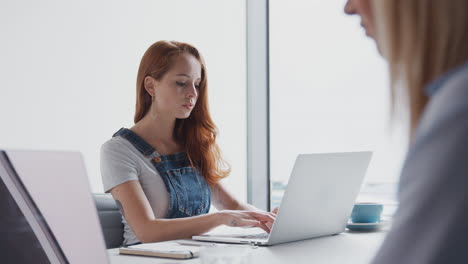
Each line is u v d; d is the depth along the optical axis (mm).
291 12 3287
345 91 3113
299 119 3264
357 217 1757
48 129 2463
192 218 1602
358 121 3074
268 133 3340
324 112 3180
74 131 2564
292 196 1352
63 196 905
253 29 3367
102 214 1941
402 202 440
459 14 453
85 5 2639
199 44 3156
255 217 1565
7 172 897
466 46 459
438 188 411
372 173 2707
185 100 1976
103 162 1854
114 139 1920
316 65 3207
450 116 421
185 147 2088
